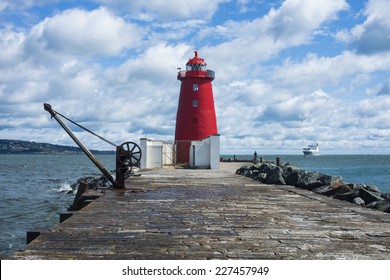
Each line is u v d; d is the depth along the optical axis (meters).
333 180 16.27
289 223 8.25
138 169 27.80
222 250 6.21
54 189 37.25
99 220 8.45
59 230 7.43
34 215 22.81
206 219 8.66
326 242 6.69
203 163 29.53
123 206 10.44
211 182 17.42
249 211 9.72
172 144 33.44
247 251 6.16
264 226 7.94
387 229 7.66
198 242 6.67
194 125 34.41
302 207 10.36
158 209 9.96
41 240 6.67
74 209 14.22
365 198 12.59
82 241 6.64
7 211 24.19
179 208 10.13
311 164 97.81
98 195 12.76
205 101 34.72
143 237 6.97
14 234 17.67
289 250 6.22
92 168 81.69
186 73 34.66
